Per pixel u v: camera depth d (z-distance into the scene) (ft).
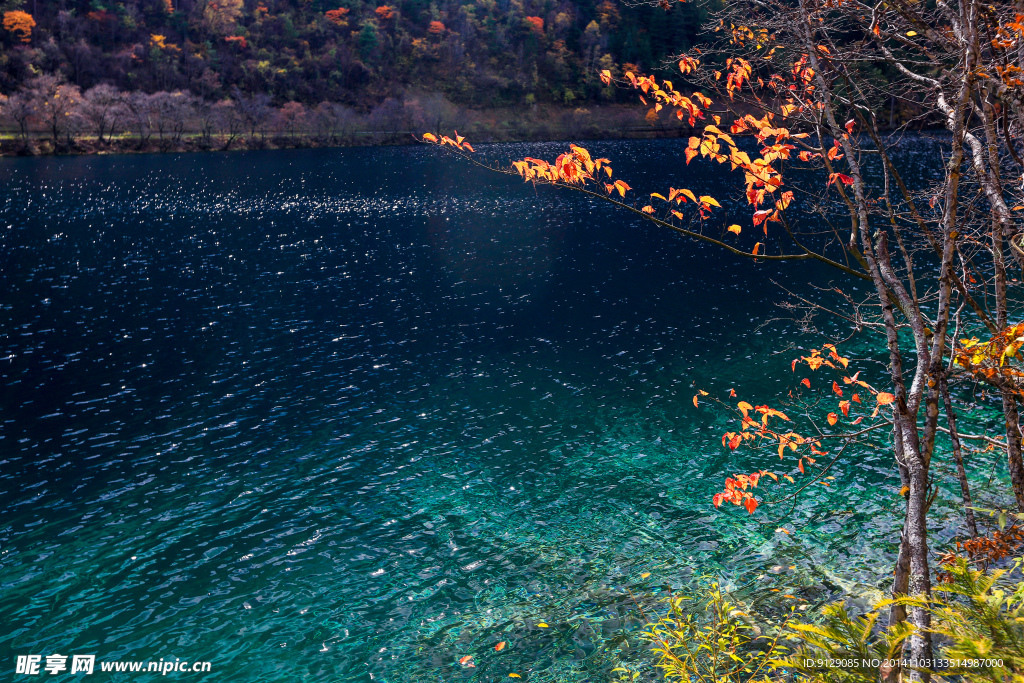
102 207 254.06
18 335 116.98
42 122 452.76
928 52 22.13
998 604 13.23
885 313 21.50
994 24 19.98
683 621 41.09
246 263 173.06
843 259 161.58
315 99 640.99
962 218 22.25
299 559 58.03
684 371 96.58
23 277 155.12
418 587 54.13
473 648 47.32
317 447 78.02
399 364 103.91
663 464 71.97
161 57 605.31
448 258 179.01
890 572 51.55
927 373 20.21
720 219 223.92
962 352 17.84
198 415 86.63
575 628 48.42
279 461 74.79
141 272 162.20
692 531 59.62
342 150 519.19
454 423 83.61
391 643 48.19
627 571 54.70
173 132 510.58
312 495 67.97
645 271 160.45
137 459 75.36
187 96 545.03
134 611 52.03
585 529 60.95
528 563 56.54
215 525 63.05
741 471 69.67
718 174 341.82
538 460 74.08
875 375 89.61
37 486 69.62
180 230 215.10
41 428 82.79
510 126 619.26
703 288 143.02
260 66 629.51
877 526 58.18
